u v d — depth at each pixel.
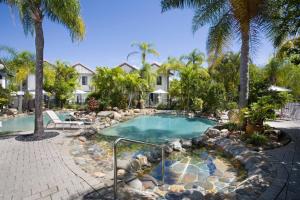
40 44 8.37
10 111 17.27
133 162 5.43
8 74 16.38
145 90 24.59
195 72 19.38
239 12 8.31
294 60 7.13
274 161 5.17
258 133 7.34
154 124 14.60
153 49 24.61
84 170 4.92
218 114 16.69
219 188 4.31
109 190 3.78
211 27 10.29
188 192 3.81
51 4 7.70
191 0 9.64
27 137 8.23
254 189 3.62
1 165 5.00
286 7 5.89
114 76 20.45
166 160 6.21
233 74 23.75
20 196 3.53
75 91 26.31
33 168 4.81
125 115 17.44
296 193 3.48
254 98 9.09
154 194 3.88
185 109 19.70
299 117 13.32
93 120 14.10
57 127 10.92
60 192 3.67
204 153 6.86
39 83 8.45
